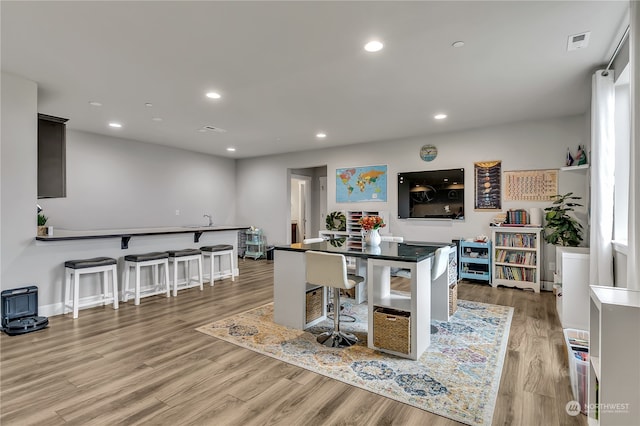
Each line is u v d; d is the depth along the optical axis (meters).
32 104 3.51
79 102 4.20
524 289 4.95
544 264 5.00
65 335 3.16
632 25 2.04
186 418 1.92
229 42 2.71
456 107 4.39
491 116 4.81
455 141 5.68
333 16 2.34
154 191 6.82
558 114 4.72
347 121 5.06
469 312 3.88
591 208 3.11
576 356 2.19
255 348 2.89
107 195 6.09
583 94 3.90
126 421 1.89
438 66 3.15
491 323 3.51
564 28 2.49
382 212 6.30
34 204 3.55
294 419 1.92
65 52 2.89
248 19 2.37
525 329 3.34
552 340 3.05
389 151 6.35
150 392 2.20
